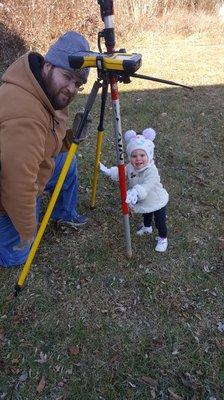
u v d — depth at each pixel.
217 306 2.72
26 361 2.37
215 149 4.48
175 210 3.55
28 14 6.73
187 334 2.54
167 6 9.76
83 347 2.45
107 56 2.16
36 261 3.01
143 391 2.24
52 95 2.27
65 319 2.61
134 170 2.82
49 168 2.57
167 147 4.50
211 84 6.24
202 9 10.91
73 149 2.36
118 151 2.49
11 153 2.13
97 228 3.32
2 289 2.79
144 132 2.80
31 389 2.24
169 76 6.54
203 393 2.23
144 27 8.62
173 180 3.94
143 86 6.11
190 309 2.70
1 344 2.45
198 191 3.79
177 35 8.62
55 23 7.23
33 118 2.15
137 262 3.03
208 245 3.20
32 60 2.21
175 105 5.50
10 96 2.16
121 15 8.16
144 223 3.21
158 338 2.51
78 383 2.27
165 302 2.74
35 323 2.58
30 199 2.27
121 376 2.31
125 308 2.69
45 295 2.76
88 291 2.80
